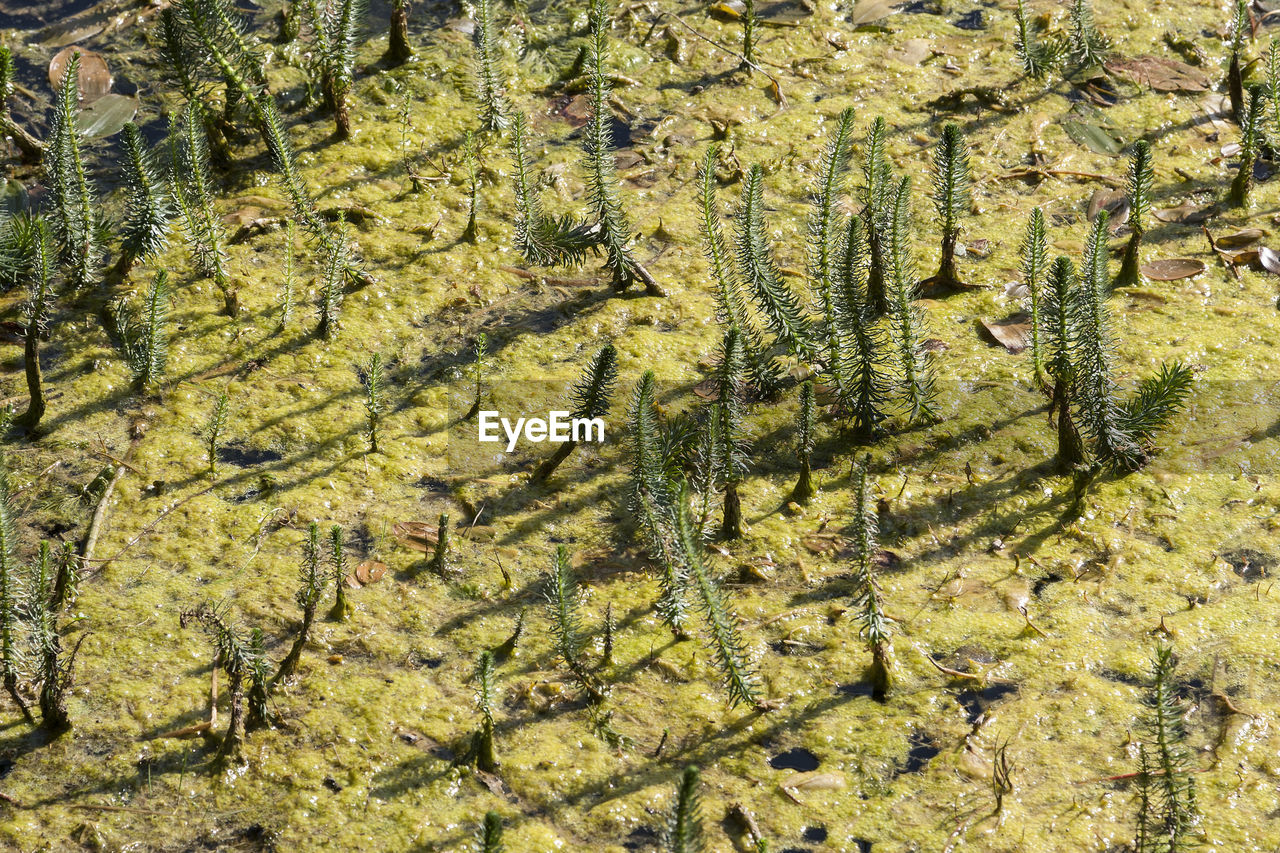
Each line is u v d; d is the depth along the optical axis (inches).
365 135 241.4
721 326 198.4
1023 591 159.6
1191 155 237.6
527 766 138.7
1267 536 166.7
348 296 205.8
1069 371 168.1
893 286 183.0
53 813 134.1
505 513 171.3
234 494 172.7
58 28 264.8
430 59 260.7
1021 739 141.6
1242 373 189.9
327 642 152.7
